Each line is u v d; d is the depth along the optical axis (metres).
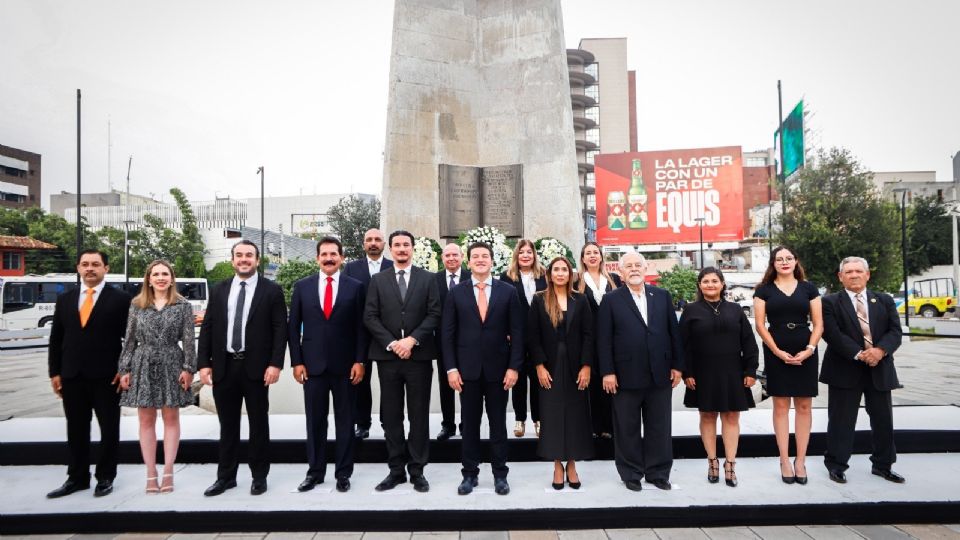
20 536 3.75
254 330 4.25
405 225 8.38
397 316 4.34
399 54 8.53
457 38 8.92
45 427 5.75
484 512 3.77
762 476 4.43
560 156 8.56
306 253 44.00
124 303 4.41
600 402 5.04
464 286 4.40
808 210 19.81
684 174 32.16
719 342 4.23
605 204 33.03
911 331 19.47
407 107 8.51
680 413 6.06
